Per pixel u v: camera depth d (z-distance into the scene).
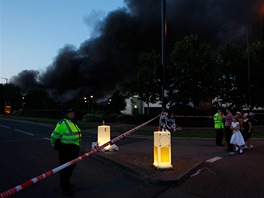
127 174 7.25
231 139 10.84
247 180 6.57
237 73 30.50
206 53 27.20
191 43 27.75
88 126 26.03
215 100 31.00
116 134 19.25
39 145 13.34
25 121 38.03
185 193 5.59
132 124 29.81
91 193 5.65
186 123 26.78
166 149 7.22
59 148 5.66
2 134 19.05
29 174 7.39
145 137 17.52
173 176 6.48
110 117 33.88
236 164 8.49
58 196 5.46
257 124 29.16
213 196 5.39
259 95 29.66
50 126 28.56
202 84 26.84
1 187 6.16
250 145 12.48
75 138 5.69
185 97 26.80
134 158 8.98
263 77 30.39
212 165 8.34
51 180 6.68
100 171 7.63
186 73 26.69
